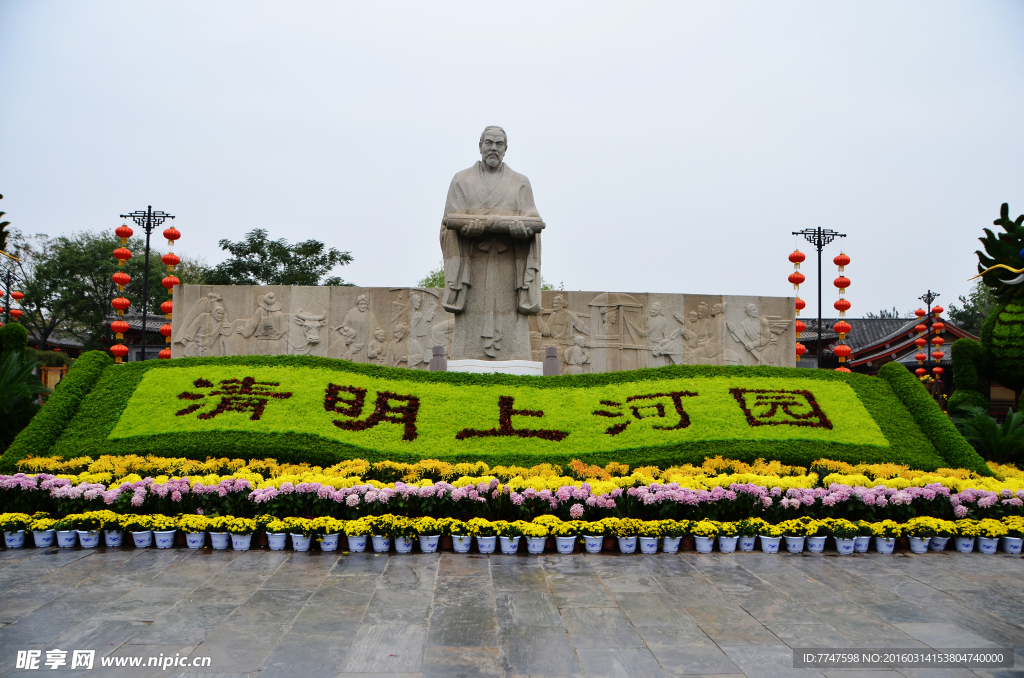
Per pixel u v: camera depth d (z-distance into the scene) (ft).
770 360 65.98
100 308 145.48
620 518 26.05
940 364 100.83
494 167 45.80
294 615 18.42
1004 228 48.80
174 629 17.33
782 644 16.96
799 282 67.05
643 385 39.52
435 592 20.47
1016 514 27.94
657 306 65.36
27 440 32.09
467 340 45.24
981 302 157.07
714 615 18.94
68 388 36.14
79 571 22.24
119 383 37.81
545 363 43.86
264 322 63.46
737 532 25.86
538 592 20.65
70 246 141.28
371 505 25.67
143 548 25.02
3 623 17.67
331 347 63.57
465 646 16.51
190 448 31.65
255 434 32.96
